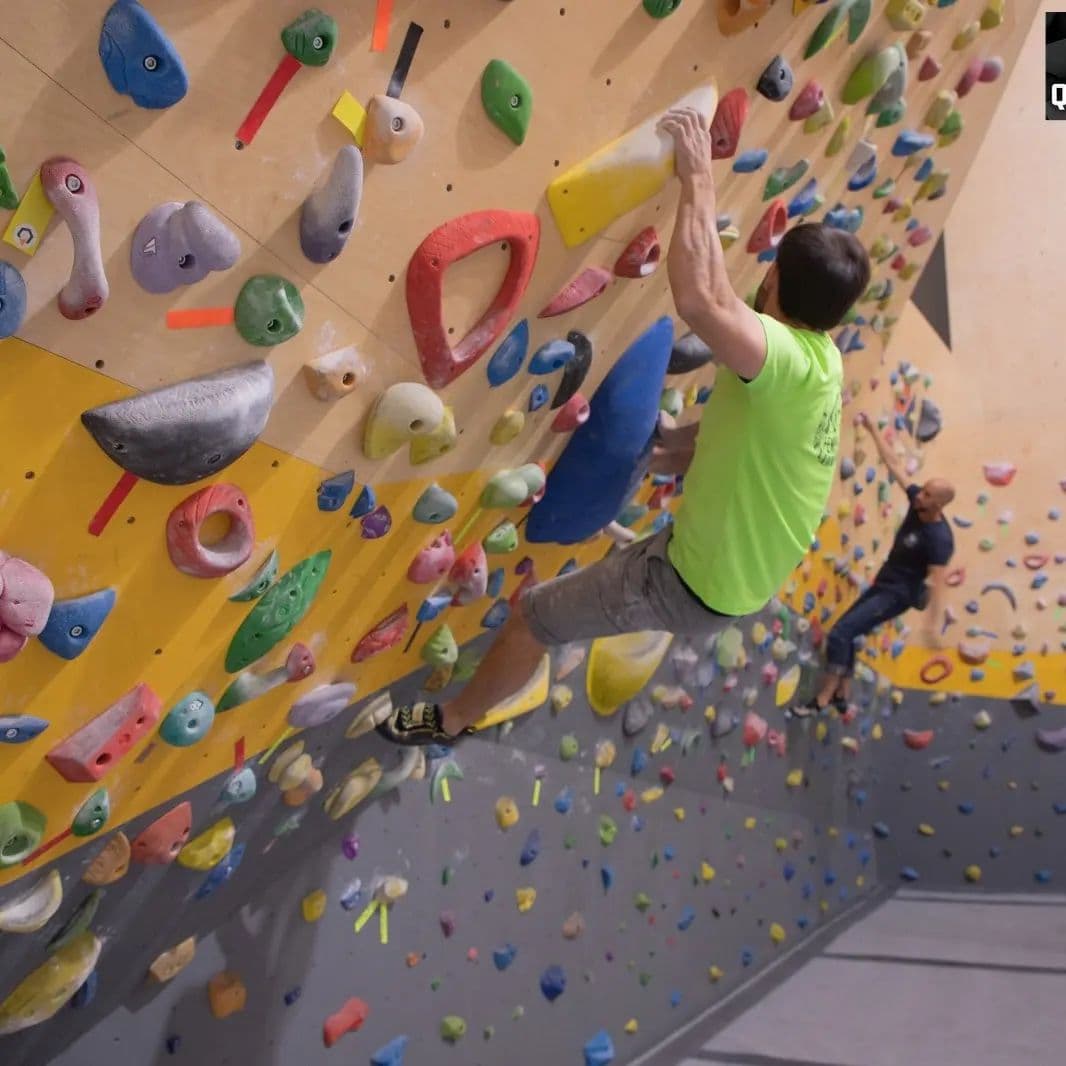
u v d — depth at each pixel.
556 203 1.71
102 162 1.11
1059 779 5.20
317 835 2.56
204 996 2.37
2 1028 1.90
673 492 3.28
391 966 2.82
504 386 1.97
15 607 1.26
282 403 1.50
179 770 1.91
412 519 2.02
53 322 1.14
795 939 4.79
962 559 5.25
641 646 3.50
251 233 1.29
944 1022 3.66
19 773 1.52
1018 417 5.04
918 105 2.71
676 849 3.99
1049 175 4.80
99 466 1.29
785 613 4.46
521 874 3.23
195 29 1.10
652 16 1.60
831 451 2.13
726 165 2.09
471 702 2.46
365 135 1.33
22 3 0.97
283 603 1.77
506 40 1.43
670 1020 3.90
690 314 1.80
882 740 5.51
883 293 3.65
